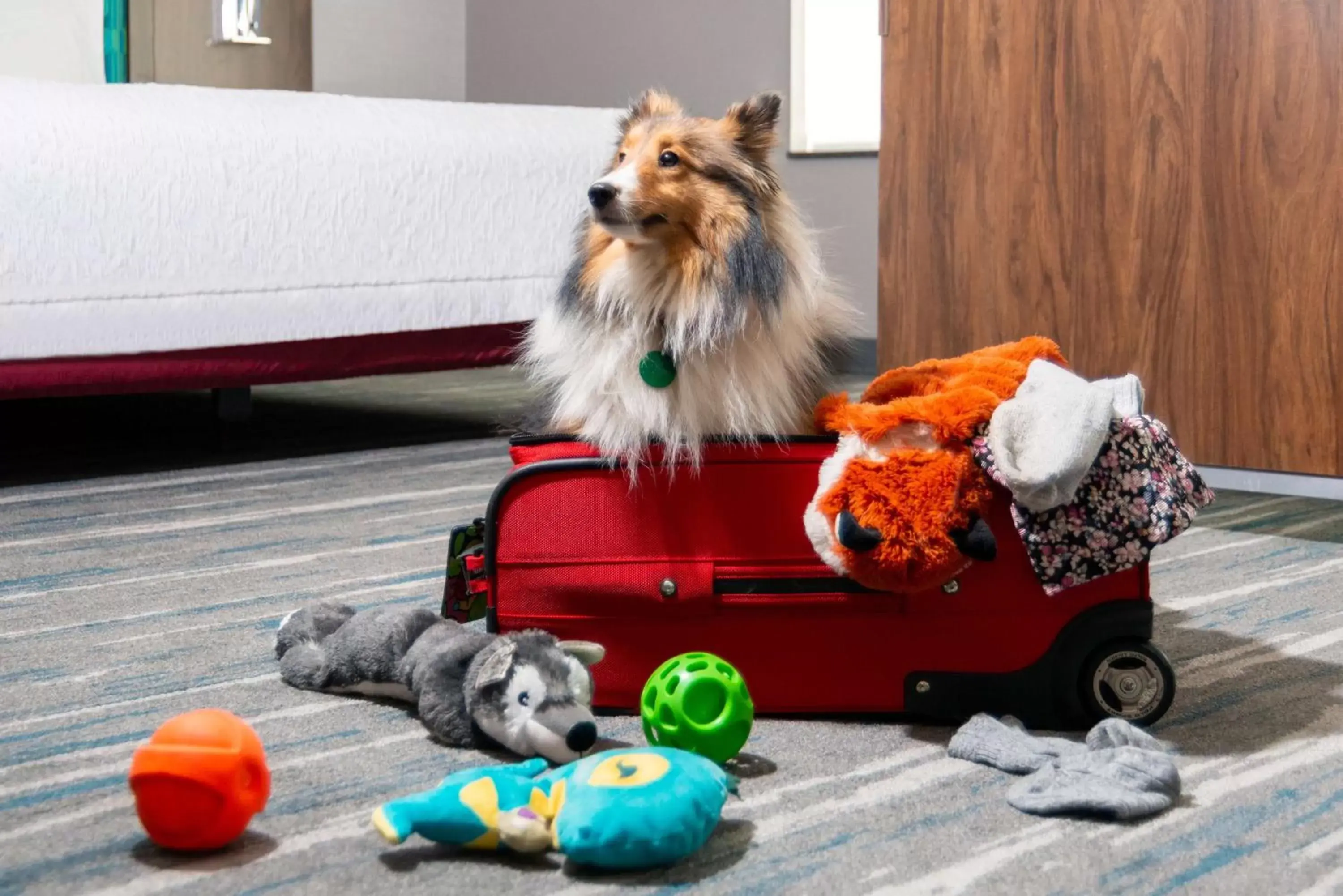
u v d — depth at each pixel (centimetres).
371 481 234
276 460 254
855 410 112
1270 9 187
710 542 116
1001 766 106
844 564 109
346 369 256
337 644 125
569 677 109
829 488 109
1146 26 200
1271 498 221
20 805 99
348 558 180
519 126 273
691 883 86
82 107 221
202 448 265
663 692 104
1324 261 187
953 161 224
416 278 258
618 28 459
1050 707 117
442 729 111
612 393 118
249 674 132
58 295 217
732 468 116
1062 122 210
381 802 100
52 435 279
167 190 227
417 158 256
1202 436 202
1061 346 215
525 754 107
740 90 421
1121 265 207
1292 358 192
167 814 88
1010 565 115
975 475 109
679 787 89
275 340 242
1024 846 92
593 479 116
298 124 244
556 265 276
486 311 268
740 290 115
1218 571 173
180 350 234
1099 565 110
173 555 180
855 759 109
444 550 185
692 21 434
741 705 104
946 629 116
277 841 93
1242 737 113
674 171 115
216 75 430
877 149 381
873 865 89
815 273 125
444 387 362
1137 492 111
